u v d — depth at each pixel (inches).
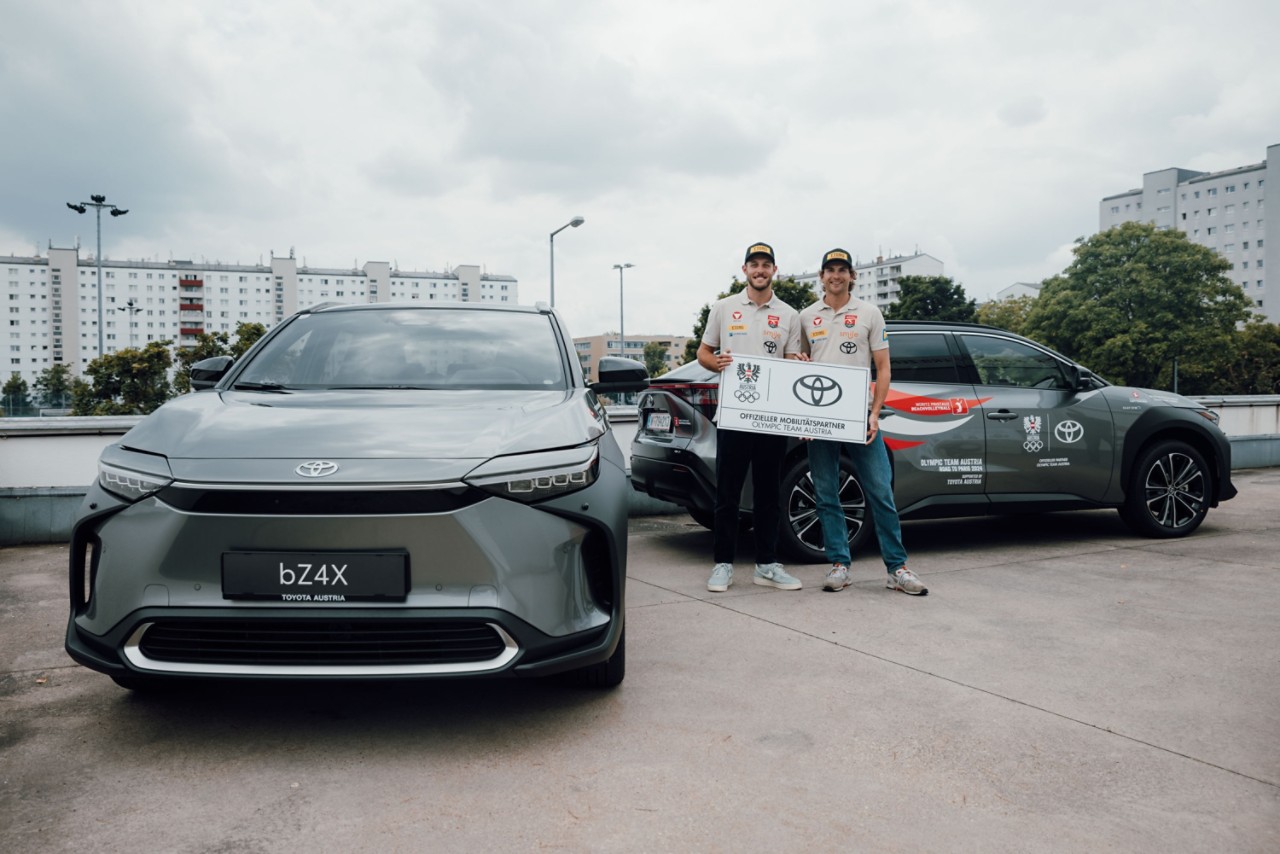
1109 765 98.7
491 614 96.3
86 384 1700.3
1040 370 234.8
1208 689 123.4
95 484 103.9
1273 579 194.5
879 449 182.5
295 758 100.4
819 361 182.7
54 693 122.1
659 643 146.3
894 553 182.5
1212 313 2096.5
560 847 80.7
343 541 95.3
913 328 224.7
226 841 81.6
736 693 121.8
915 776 95.7
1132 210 5615.2
